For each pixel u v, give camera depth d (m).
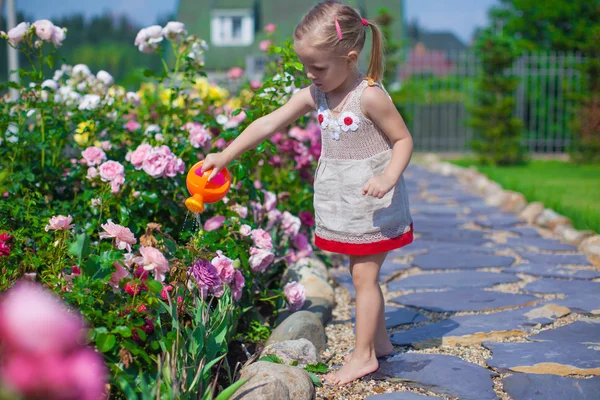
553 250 5.20
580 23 16.81
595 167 12.66
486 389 2.56
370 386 2.64
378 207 2.62
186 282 2.55
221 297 2.80
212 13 28.81
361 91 2.58
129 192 3.42
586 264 4.71
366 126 2.60
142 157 3.32
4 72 15.95
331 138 2.67
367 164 2.62
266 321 3.41
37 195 3.31
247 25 28.88
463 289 4.12
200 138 3.76
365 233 2.62
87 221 3.39
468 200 8.04
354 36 2.46
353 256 2.71
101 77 4.53
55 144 3.93
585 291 3.97
